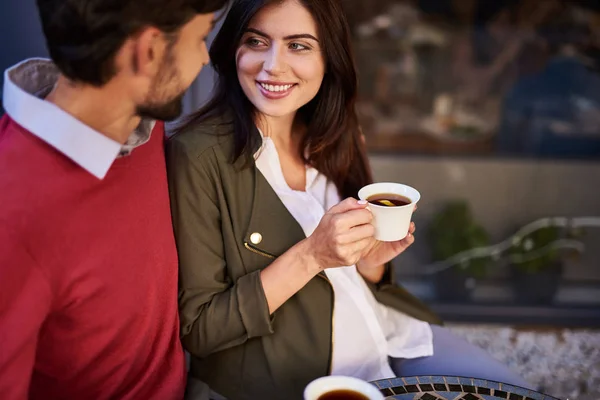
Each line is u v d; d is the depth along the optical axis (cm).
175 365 133
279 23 136
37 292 101
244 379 144
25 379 103
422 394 122
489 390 123
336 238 125
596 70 297
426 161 307
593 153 305
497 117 308
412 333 168
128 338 120
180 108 115
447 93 308
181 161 138
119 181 116
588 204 303
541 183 304
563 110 304
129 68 105
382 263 153
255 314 134
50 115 104
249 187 141
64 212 105
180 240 138
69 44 101
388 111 310
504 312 296
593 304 301
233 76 146
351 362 149
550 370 262
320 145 158
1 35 196
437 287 305
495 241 309
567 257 303
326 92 156
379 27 300
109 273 113
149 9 100
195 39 109
